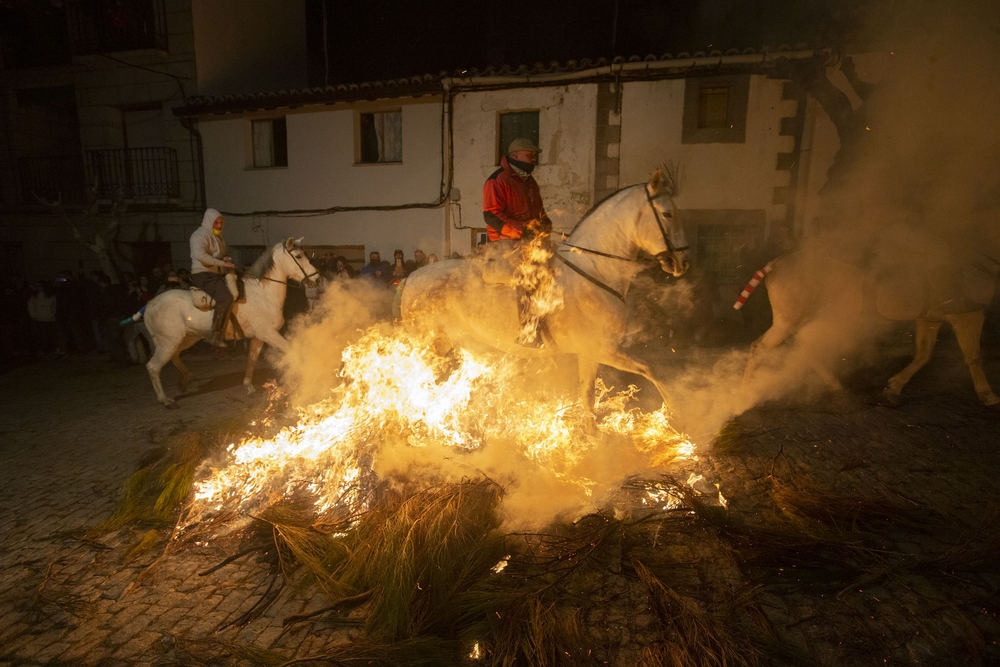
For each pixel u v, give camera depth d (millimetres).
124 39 13516
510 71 10922
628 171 10719
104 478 4668
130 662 2568
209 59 13469
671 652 2381
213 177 13391
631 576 2945
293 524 3510
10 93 14578
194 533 3590
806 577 2854
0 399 7727
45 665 2561
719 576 2914
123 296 11242
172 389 7844
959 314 4977
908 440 4504
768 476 3947
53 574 3264
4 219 14867
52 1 13508
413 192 11992
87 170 14344
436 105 11531
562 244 4309
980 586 2738
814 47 8961
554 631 2508
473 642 2549
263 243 13203
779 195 10211
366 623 2666
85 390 8062
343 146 12297
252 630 2742
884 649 2412
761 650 2410
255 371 8695
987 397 5172
